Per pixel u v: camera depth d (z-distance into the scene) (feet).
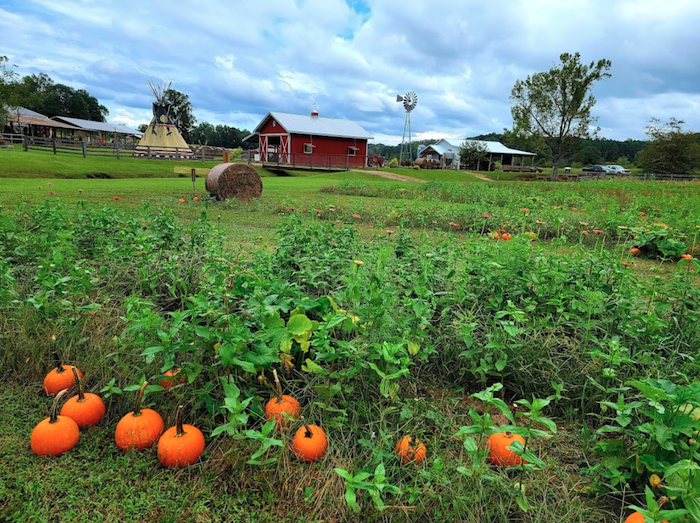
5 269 9.70
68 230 16.08
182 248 15.35
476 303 10.02
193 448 6.58
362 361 6.88
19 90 107.96
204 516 5.88
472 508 5.58
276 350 6.57
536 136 145.69
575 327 9.29
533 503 5.88
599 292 9.51
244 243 20.26
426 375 9.19
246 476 6.40
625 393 7.83
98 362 8.48
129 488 6.27
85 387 8.20
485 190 55.01
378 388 7.64
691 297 10.25
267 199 42.57
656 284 10.59
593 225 28.12
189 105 285.23
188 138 290.76
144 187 49.39
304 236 13.52
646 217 31.37
